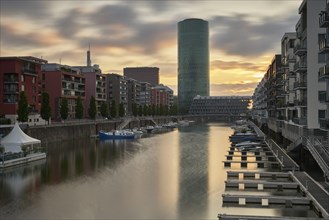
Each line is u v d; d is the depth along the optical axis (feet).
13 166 242.78
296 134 264.31
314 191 153.38
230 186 179.32
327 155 179.93
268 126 496.23
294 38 346.54
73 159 276.41
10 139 257.34
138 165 250.57
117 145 376.89
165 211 146.30
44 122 415.44
